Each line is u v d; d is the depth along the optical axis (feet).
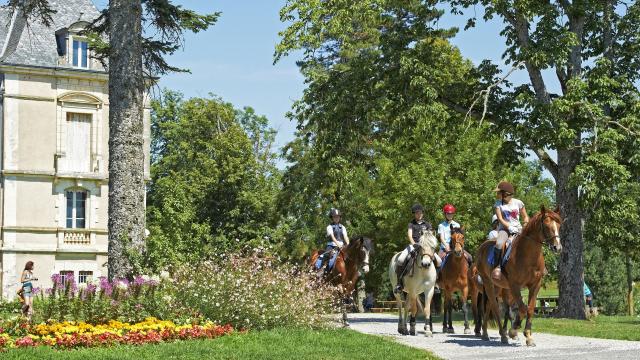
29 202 155.53
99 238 160.25
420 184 137.49
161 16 72.64
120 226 68.90
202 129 214.90
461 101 101.19
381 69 97.30
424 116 92.43
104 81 162.71
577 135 95.40
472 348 53.26
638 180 96.07
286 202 164.14
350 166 104.06
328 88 101.96
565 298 97.96
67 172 158.10
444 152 140.26
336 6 98.94
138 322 56.59
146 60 74.95
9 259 152.76
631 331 68.69
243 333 56.90
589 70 94.63
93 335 49.73
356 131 99.76
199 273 62.08
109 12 71.61
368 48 145.79
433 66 96.48
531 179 176.04
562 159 97.81
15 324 51.47
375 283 173.78
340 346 51.65
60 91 159.33
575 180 89.86
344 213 160.66
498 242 55.77
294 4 104.78
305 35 103.09
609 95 92.99
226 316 60.23
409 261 63.36
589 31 102.06
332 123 99.60
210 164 204.95
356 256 74.69
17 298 91.86
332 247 76.13
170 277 62.85
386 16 100.42
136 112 70.28
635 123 93.40
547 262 163.94
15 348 45.73
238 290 61.11
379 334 66.03
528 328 54.65
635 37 98.78
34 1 71.51
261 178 207.82
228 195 208.13
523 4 90.17
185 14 73.15
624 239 108.17
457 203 138.21
